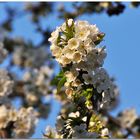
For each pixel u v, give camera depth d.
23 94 13.19
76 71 6.27
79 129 6.41
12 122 8.02
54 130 6.88
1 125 7.94
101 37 6.32
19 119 8.10
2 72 9.04
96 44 6.32
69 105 10.92
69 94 6.36
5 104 8.92
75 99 6.36
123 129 11.66
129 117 11.80
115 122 11.45
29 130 8.12
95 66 6.27
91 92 6.30
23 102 13.20
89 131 6.47
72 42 6.21
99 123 6.50
